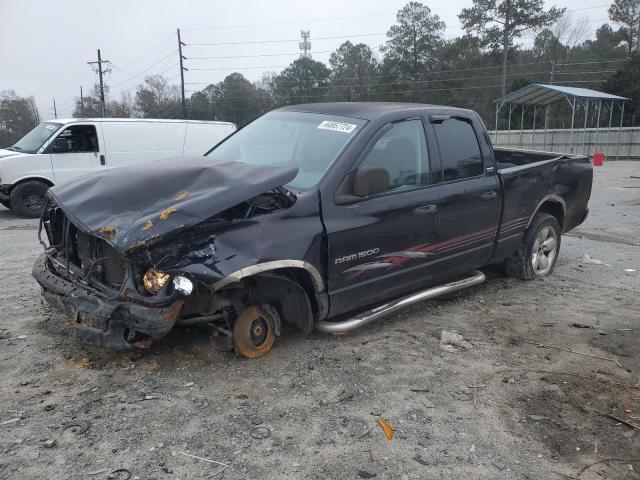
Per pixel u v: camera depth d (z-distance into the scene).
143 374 3.80
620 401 3.75
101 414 3.33
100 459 2.92
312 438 3.18
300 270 4.00
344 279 4.19
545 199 6.19
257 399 3.55
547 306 5.56
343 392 3.69
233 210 3.72
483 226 5.35
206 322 3.90
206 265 3.43
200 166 4.02
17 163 11.38
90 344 3.58
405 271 4.64
